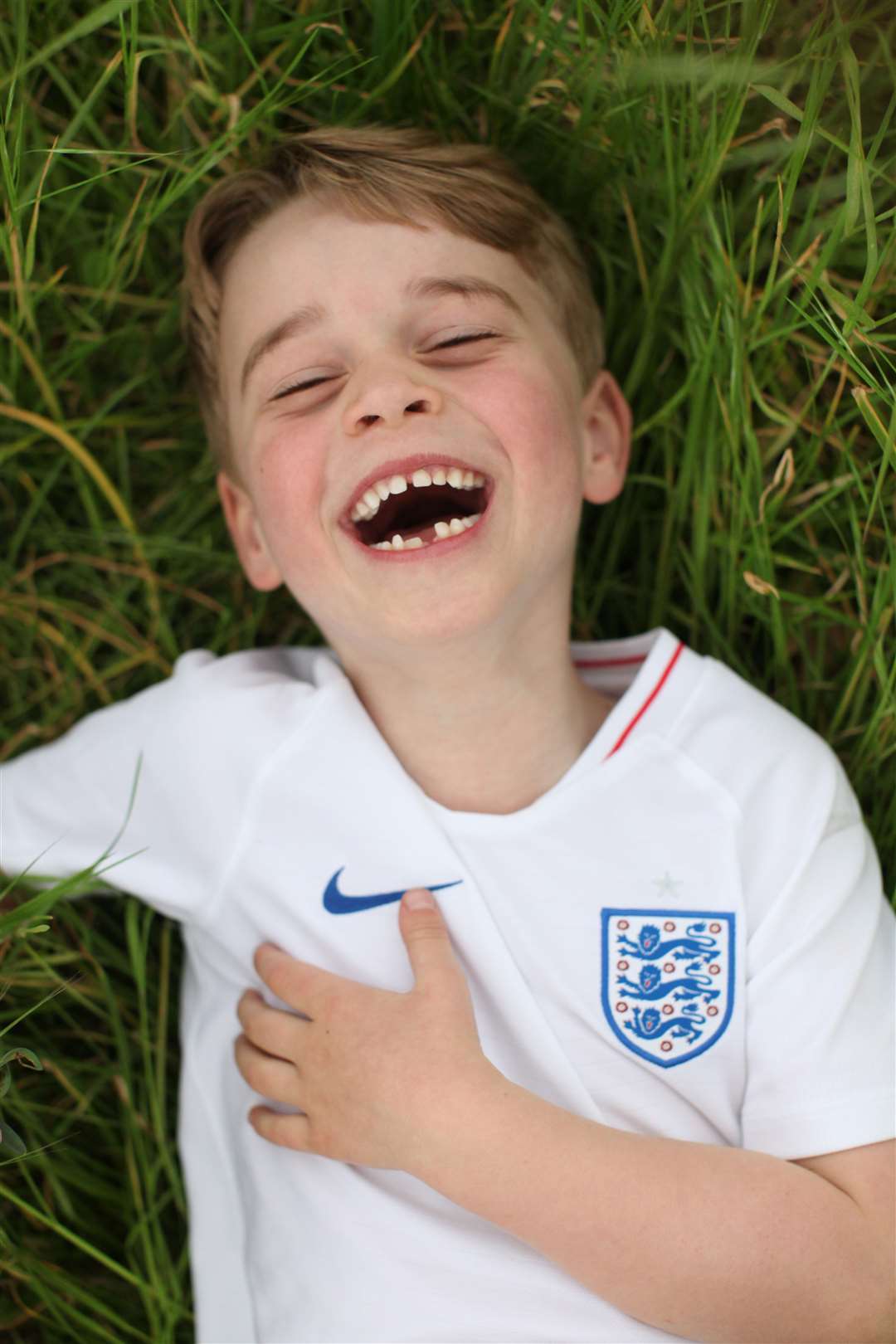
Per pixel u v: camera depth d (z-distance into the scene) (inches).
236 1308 43.1
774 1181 36.8
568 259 47.9
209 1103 46.1
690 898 41.4
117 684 55.9
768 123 42.8
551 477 40.9
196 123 48.8
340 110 49.6
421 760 45.5
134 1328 49.6
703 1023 40.5
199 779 44.4
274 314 41.9
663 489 54.6
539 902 41.8
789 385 48.3
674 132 45.7
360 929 42.3
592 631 57.3
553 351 43.5
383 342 40.7
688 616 53.8
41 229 50.3
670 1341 37.8
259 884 43.4
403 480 39.5
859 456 47.3
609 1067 40.4
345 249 41.4
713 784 42.6
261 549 49.7
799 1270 35.8
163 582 55.7
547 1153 36.3
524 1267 38.6
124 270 50.3
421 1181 39.6
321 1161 41.3
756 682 51.8
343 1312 39.0
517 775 45.5
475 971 41.3
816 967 39.8
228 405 46.3
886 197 42.1
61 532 54.7
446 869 42.1
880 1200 37.1
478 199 43.5
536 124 49.2
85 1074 52.3
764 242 46.1
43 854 44.3
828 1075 38.5
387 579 39.7
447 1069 37.7
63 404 54.2
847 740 49.8
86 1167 51.7
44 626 54.2
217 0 42.3
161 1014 51.6
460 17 48.2
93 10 46.5
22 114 42.8
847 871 41.1
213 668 47.3
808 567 48.6
